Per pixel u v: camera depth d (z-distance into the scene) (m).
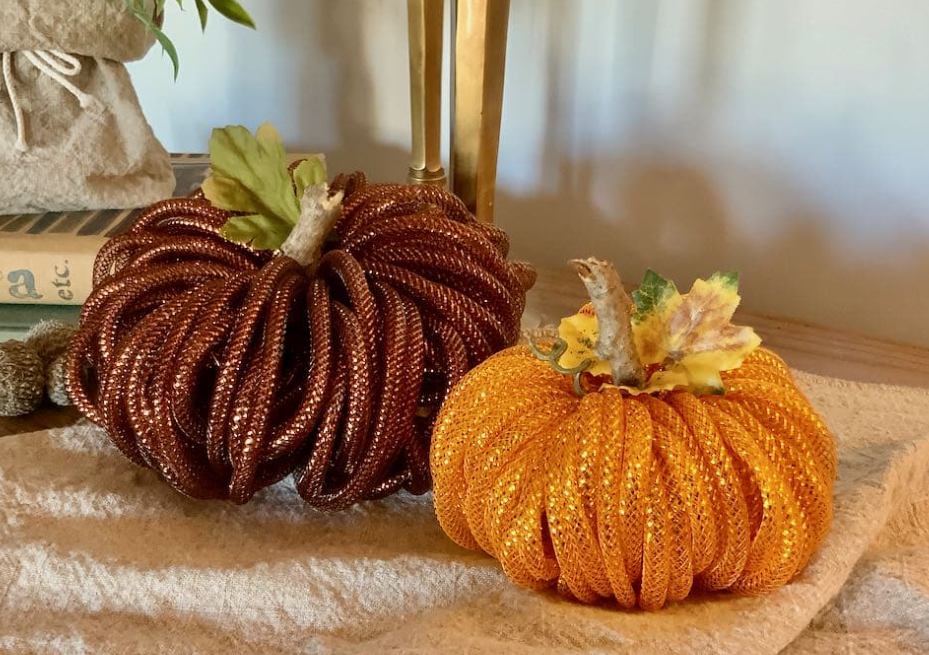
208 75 0.71
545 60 0.62
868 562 0.41
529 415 0.40
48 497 0.44
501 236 0.50
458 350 0.45
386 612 0.41
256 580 0.41
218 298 0.44
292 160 0.63
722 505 0.38
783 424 0.40
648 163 0.63
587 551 0.38
